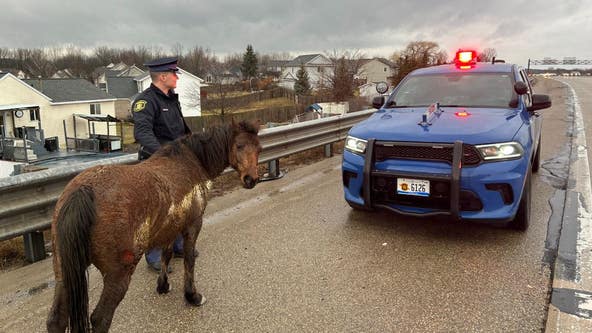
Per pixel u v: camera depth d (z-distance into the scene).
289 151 8.09
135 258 2.69
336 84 49.47
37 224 4.36
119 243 2.55
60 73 102.62
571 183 7.03
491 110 5.56
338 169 8.62
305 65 83.75
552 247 4.66
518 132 4.80
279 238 5.07
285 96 69.62
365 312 3.51
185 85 57.50
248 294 3.83
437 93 6.28
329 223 5.55
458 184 4.38
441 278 4.05
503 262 4.34
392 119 5.46
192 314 3.55
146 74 64.06
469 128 4.72
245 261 4.48
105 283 2.62
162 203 2.93
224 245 4.88
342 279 4.07
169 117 4.30
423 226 5.40
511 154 4.52
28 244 4.46
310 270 4.26
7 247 4.79
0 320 3.46
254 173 3.65
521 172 4.56
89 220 2.43
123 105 61.44
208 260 4.51
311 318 3.44
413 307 3.56
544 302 3.59
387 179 4.80
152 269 4.43
